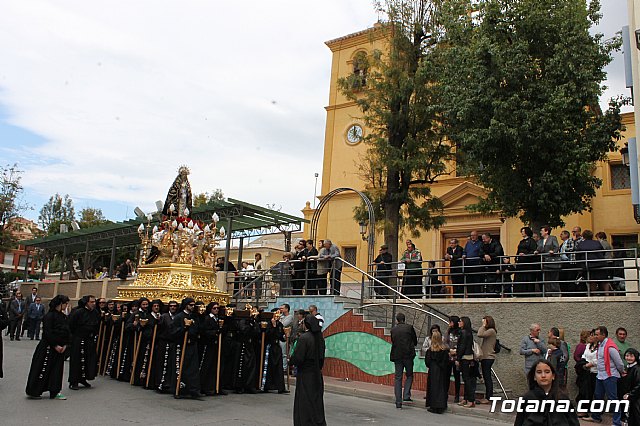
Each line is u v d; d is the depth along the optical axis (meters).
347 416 9.80
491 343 11.34
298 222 22.38
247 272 18.50
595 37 15.69
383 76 19.73
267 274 17.83
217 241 15.98
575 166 14.48
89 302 11.46
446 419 10.09
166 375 10.91
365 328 14.16
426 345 11.74
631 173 9.25
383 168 19.19
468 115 15.75
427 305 13.34
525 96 15.08
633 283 12.42
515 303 12.66
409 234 24.45
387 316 14.93
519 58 15.00
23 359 14.97
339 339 14.67
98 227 26.31
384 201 19.47
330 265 16.17
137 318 12.14
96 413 8.77
